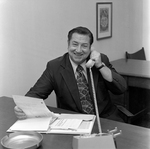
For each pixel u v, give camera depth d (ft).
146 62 11.62
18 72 8.29
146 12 13.89
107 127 4.95
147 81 9.48
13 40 7.99
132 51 14.17
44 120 5.18
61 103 6.71
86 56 6.39
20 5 8.04
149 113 11.78
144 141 4.36
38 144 4.20
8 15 7.74
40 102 5.19
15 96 5.19
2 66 7.81
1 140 4.36
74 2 10.05
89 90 6.45
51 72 6.64
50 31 9.17
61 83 6.54
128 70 10.12
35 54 8.74
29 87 8.69
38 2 8.58
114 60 12.63
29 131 4.63
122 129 4.84
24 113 5.33
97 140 3.94
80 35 6.18
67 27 9.87
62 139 4.51
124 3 13.32
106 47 12.33
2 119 5.49
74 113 5.79
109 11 12.14
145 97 11.79
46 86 6.58
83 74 6.51
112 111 6.82
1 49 7.72
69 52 6.44
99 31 11.64
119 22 13.10
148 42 14.16
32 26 8.50
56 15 9.32
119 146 4.21
